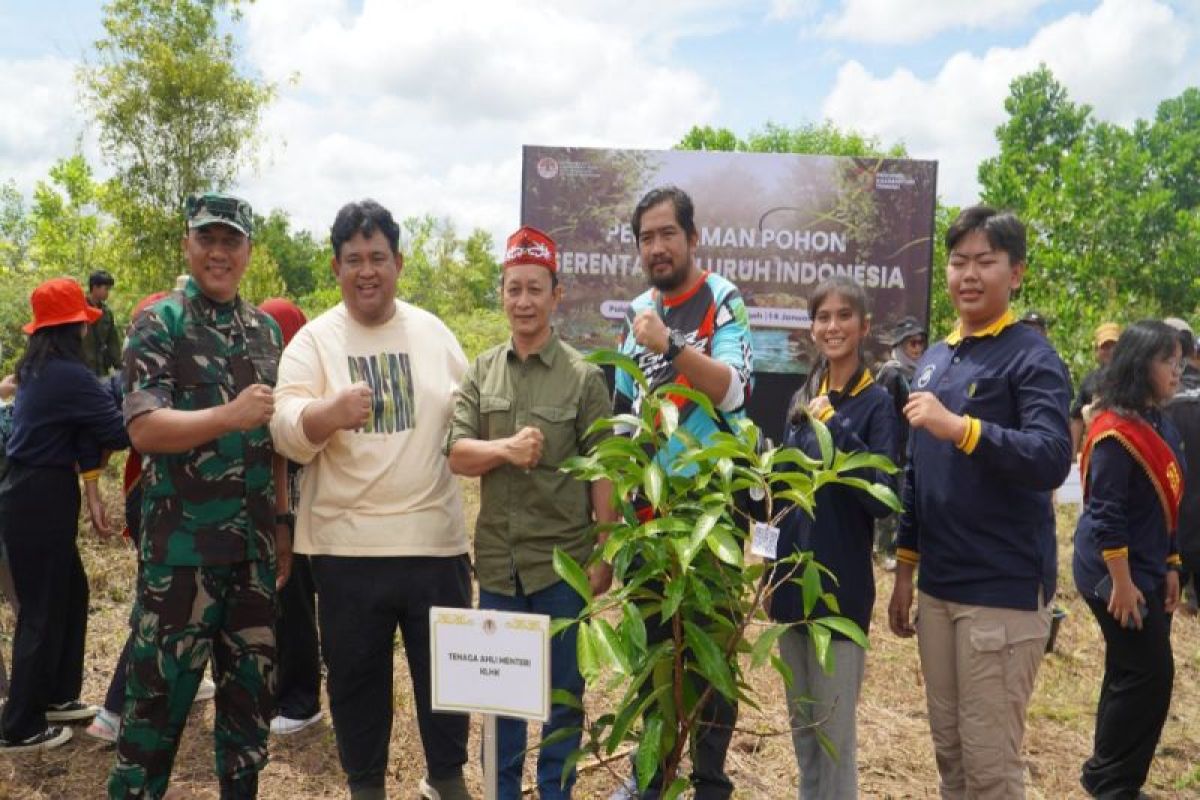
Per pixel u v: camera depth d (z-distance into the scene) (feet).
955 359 8.81
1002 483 8.30
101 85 51.16
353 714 9.87
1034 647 8.41
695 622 7.89
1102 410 11.01
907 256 27.68
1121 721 11.31
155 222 53.01
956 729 8.94
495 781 7.27
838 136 105.29
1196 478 15.62
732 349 9.34
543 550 9.42
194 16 52.60
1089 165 49.37
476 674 7.07
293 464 12.47
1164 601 11.63
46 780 11.27
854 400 9.24
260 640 9.61
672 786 6.77
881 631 17.79
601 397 9.67
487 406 9.55
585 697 14.07
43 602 11.76
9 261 84.53
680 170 27.43
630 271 27.32
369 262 9.57
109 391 12.91
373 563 9.59
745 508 9.56
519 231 9.53
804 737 9.35
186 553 9.05
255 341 9.75
